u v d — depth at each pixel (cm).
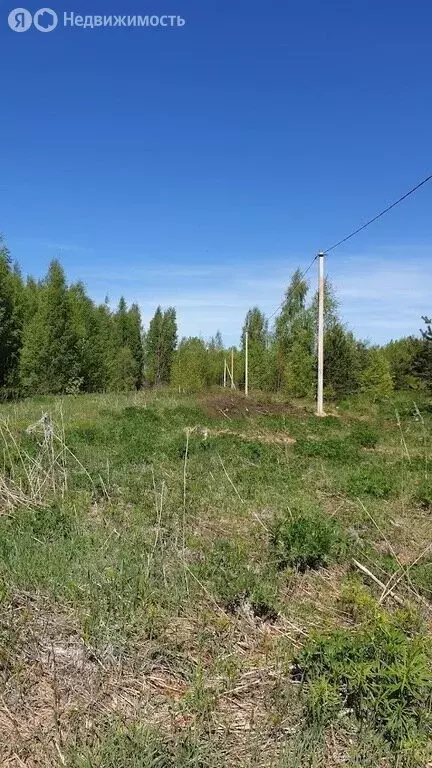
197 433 1202
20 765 247
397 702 267
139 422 1374
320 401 1819
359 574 472
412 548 539
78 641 340
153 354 5591
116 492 700
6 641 328
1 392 2467
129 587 403
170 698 299
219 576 424
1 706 283
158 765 243
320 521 557
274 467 873
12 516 564
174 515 605
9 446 816
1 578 405
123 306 5612
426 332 2011
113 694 300
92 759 244
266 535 549
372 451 1104
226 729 272
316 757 254
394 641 296
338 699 276
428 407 1873
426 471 853
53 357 3114
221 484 749
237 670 322
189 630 365
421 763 254
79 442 1004
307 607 409
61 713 281
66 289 3259
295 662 316
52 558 448
